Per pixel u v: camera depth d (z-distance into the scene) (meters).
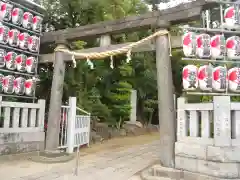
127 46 6.33
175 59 13.10
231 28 5.25
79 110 8.82
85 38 7.52
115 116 13.76
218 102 4.66
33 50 7.63
